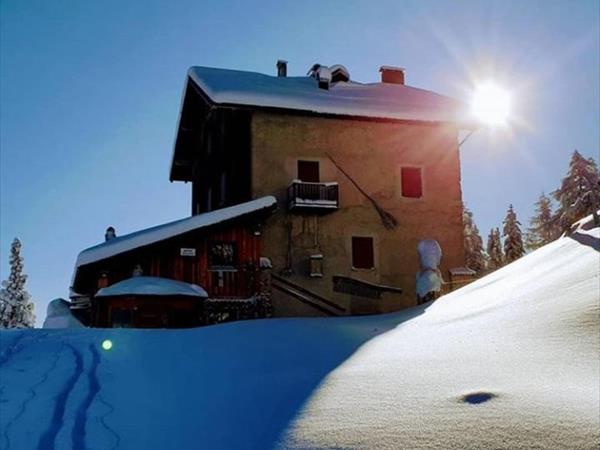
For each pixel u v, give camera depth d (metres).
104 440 6.03
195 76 25.28
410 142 25.08
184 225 20.02
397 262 23.91
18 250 39.41
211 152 27.00
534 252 13.80
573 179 32.66
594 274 8.85
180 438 5.91
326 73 26.23
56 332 12.80
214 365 9.09
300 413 5.72
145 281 19.00
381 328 11.45
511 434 4.38
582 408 4.61
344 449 4.66
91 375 8.79
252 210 20.81
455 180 25.25
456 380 5.92
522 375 5.73
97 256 19.08
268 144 23.48
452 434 4.56
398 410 5.28
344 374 7.00
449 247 24.62
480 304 10.46
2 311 37.97
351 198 23.92
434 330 9.23
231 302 20.39
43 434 6.25
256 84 24.62
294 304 22.47
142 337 12.13
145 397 7.55
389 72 29.91
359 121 24.55
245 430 5.72
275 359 9.04
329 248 23.27
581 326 6.79
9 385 8.25
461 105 26.91
